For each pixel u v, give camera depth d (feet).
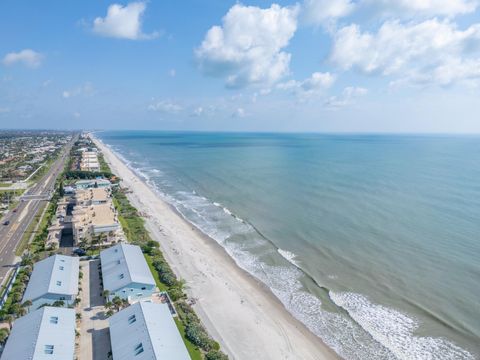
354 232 336.49
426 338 186.39
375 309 212.64
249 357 171.83
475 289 227.20
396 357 174.91
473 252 282.97
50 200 451.53
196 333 178.81
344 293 231.30
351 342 186.70
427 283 237.04
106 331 182.70
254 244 316.60
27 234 320.70
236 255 294.05
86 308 202.90
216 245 316.19
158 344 158.92
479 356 171.94
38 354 149.48
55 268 228.43
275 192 514.68
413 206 423.23
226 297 225.35
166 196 505.25
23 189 523.70
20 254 274.98
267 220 381.81
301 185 562.66
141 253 262.47
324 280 248.73
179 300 214.28
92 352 166.40
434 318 200.85
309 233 337.11
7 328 180.14
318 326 200.23
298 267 269.23
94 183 514.68
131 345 159.94
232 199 479.00
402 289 231.91
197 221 385.50
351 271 259.19
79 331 181.27
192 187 566.77
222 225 369.71
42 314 176.86
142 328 169.07
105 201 398.83
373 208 416.87
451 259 271.28
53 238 299.38
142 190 533.14
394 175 652.89
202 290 231.09
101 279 235.61
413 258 275.59
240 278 254.68
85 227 292.20
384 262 270.67
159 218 386.52
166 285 231.71
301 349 180.65
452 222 359.66
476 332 187.11
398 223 359.46
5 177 616.39
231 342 181.78
